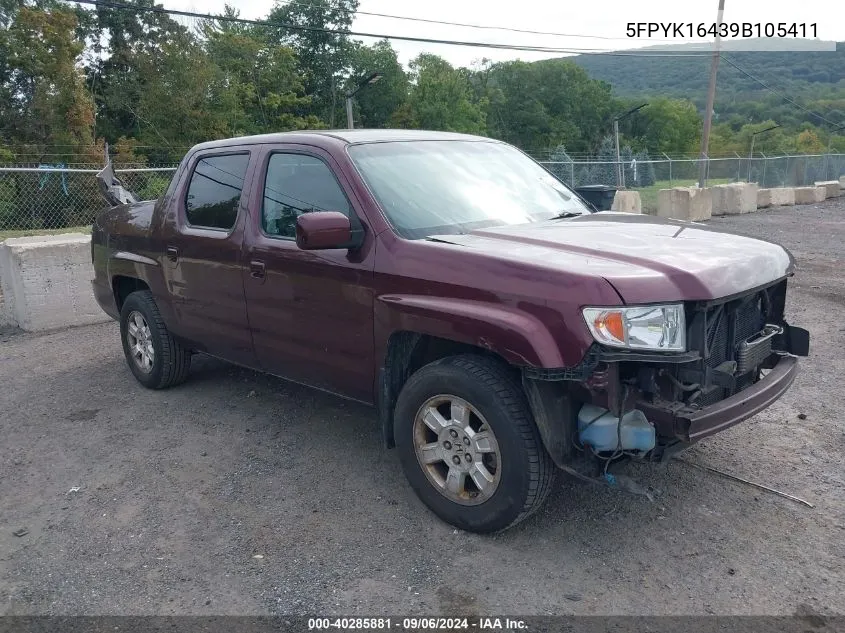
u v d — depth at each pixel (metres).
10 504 4.30
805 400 5.50
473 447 3.60
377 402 4.13
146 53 51.56
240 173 4.92
